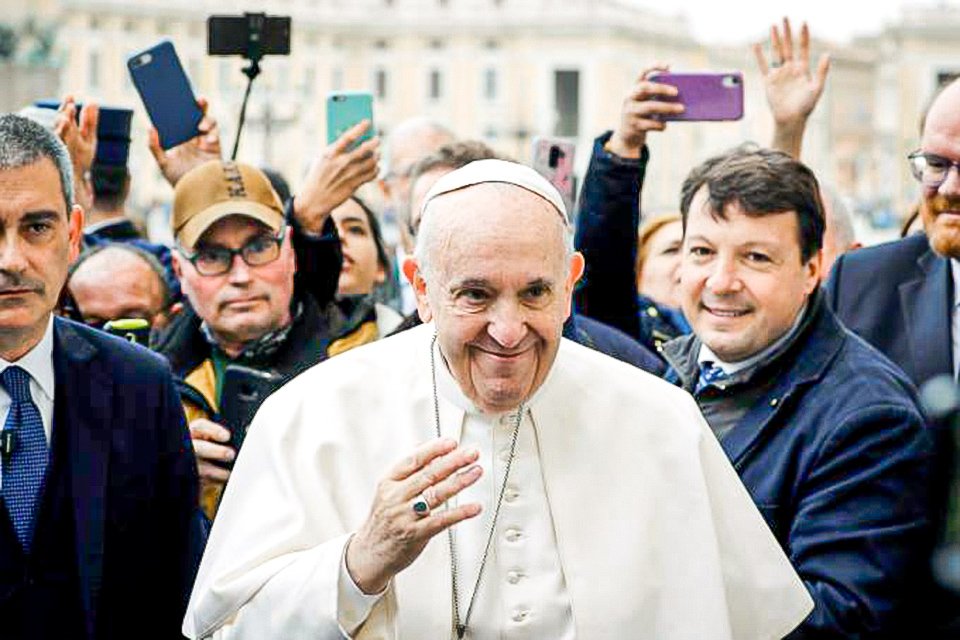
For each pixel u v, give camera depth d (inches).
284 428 163.9
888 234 2942.9
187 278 247.0
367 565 148.3
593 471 163.8
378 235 348.5
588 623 158.7
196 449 222.1
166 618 187.5
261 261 245.9
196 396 243.1
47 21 1822.1
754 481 203.2
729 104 264.1
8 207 172.9
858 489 196.7
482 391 154.1
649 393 168.4
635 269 262.4
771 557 167.6
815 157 4970.5
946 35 5054.1
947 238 238.4
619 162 259.3
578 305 261.0
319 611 149.6
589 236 260.2
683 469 164.4
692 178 213.8
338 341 271.1
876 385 202.5
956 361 250.8
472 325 151.1
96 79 4055.1
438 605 159.2
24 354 178.4
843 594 191.0
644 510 163.0
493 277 149.6
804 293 208.7
